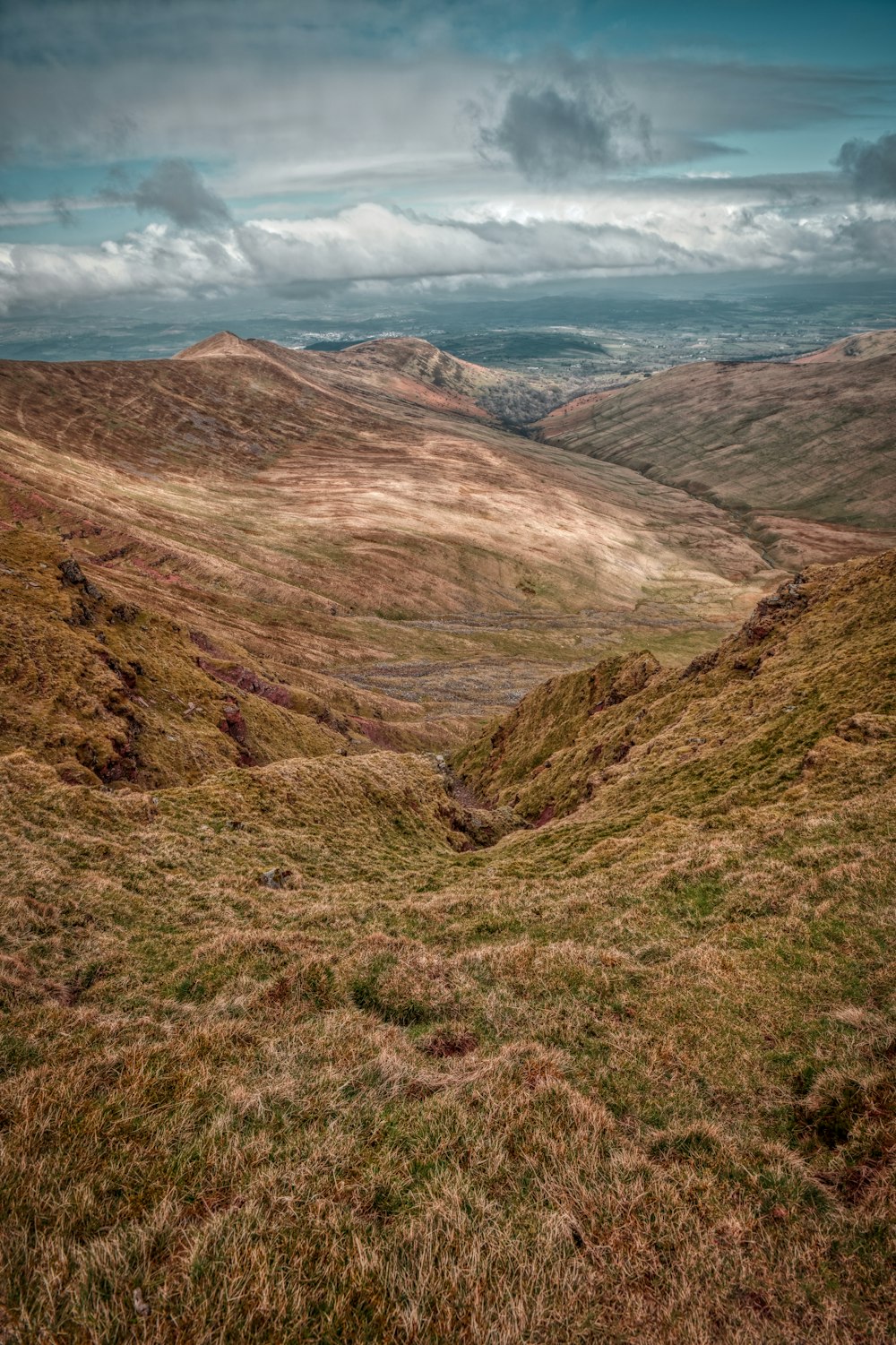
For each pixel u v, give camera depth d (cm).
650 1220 861
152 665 7025
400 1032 1392
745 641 6009
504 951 1828
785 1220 890
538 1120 1037
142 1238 746
